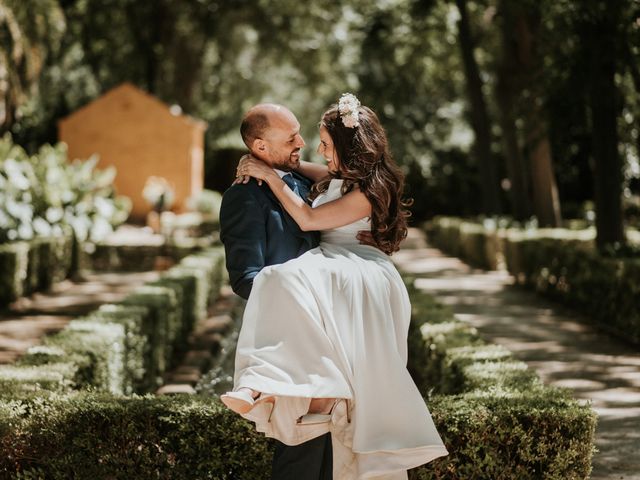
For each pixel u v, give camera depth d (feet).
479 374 15.90
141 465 12.95
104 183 57.16
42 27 51.06
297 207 11.30
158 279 34.09
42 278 48.62
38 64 51.57
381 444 10.61
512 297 46.39
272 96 116.78
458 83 105.29
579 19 36.27
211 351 33.01
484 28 79.56
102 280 55.01
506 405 13.12
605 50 36.76
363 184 11.36
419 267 66.03
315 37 96.63
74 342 18.83
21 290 43.50
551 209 65.10
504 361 17.48
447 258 75.41
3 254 41.16
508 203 109.19
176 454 13.01
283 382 10.37
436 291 49.42
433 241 94.79
